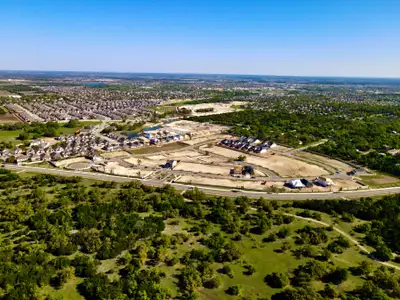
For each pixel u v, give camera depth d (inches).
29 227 4879.4
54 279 3668.8
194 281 3590.1
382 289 3597.4
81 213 5157.5
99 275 3671.3
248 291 3575.3
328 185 7180.1
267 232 4936.0
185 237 4621.1
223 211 5398.6
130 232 4655.5
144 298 3314.5
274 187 6988.2
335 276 3769.7
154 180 7421.3
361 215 5570.9
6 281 3491.6
